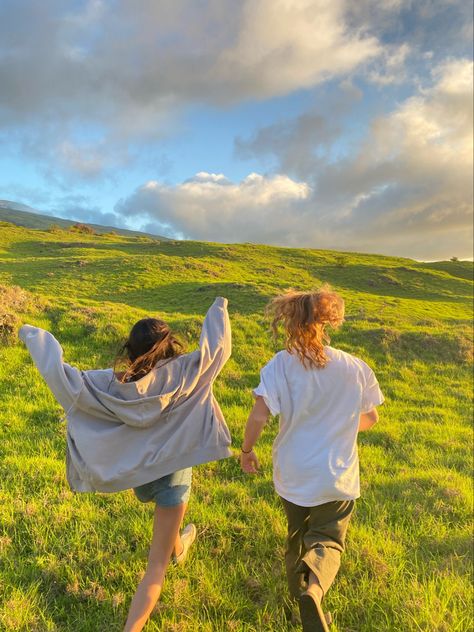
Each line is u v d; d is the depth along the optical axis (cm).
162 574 265
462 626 296
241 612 296
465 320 2773
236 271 4375
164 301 2703
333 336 1407
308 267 5341
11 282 2980
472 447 730
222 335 293
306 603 227
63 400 259
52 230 7806
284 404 271
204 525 392
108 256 4684
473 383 1175
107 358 1008
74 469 272
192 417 272
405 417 884
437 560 375
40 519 385
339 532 272
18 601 288
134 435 263
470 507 480
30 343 259
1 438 579
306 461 268
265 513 421
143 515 399
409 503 479
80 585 312
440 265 6844
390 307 3072
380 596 320
